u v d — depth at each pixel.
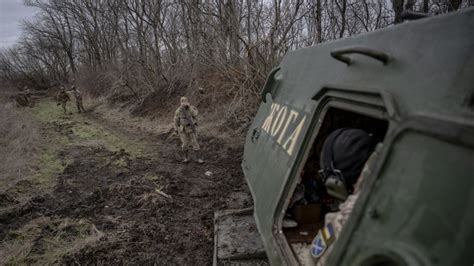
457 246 0.74
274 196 1.92
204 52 9.87
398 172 0.99
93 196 5.18
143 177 5.97
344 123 2.01
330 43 2.10
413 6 7.99
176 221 4.28
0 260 3.45
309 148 1.75
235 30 8.14
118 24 22.05
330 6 9.32
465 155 0.80
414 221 0.87
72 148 8.43
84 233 4.03
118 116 14.62
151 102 14.63
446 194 0.81
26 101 21.38
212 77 11.94
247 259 2.94
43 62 40.25
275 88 2.93
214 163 6.89
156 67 16.77
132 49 18.86
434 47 1.12
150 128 11.28
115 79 20.02
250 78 8.27
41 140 9.25
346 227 1.11
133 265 3.36
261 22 8.32
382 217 0.99
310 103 1.92
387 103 1.14
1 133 9.77
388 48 1.38
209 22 9.20
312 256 1.46
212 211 4.53
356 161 1.38
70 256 3.52
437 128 0.89
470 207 0.74
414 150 0.96
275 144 2.28
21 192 5.37
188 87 12.73
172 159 7.34
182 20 13.34
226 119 9.52
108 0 22.38
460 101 0.91
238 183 5.64
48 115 15.67
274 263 1.66
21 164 6.50
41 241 3.86
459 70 0.96
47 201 5.07
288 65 2.87
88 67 28.42
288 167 1.84
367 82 1.36
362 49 1.34
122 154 7.77
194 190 5.37
